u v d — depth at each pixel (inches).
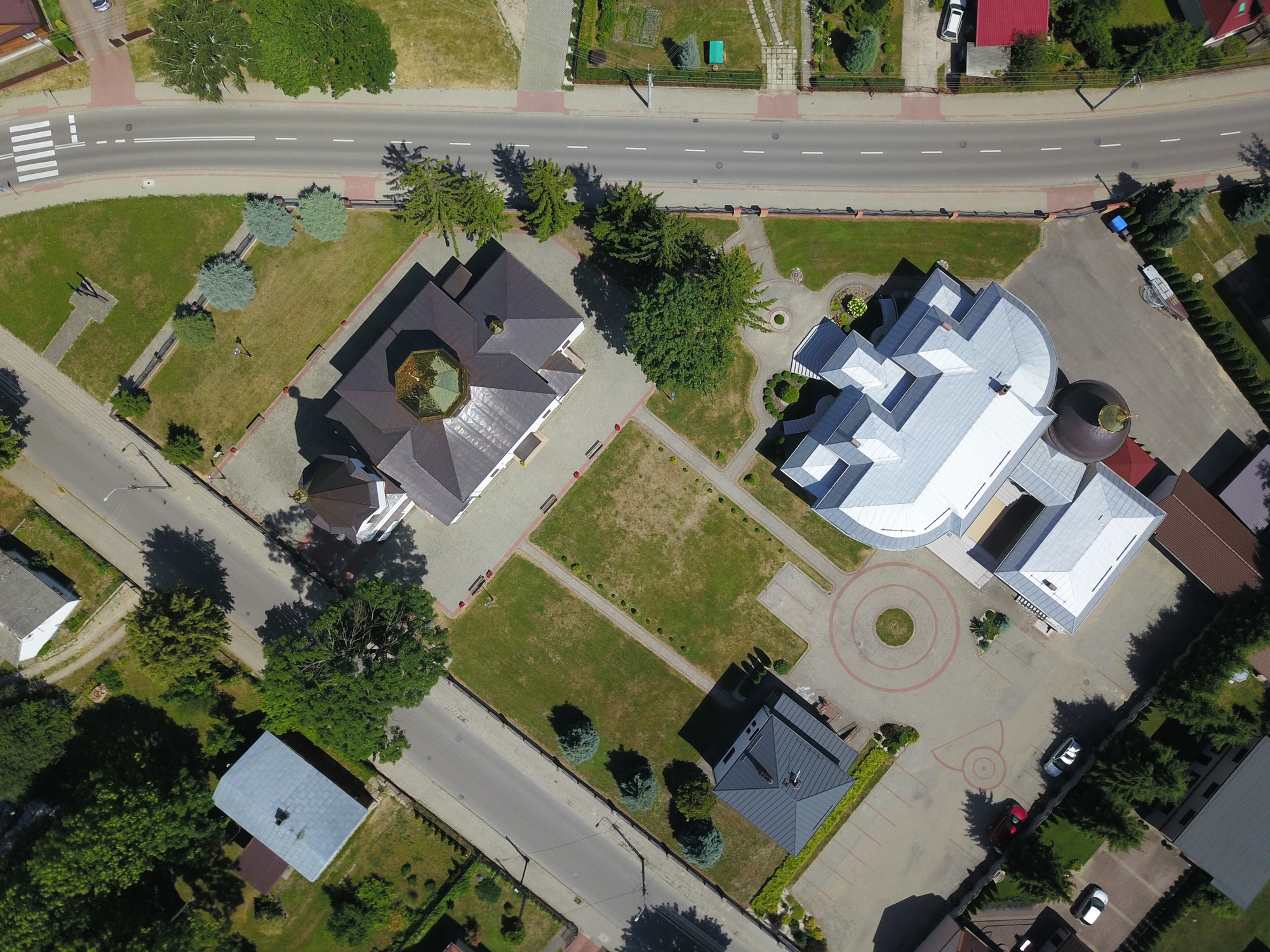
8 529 3289.9
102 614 3282.5
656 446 3267.7
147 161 3312.0
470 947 3198.8
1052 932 3203.7
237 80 3203.7
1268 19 3132.4
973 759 3255.4
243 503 3297.2
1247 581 3073.3
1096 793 3157.0
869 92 3250.5
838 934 3248.0
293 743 3213.6
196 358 3297.2
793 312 3262.8
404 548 3277.6
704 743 3250.5
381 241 3282.5
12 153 3326.8
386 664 2810.0
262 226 3169.3
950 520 3019.2
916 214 3243.1
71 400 3312.0
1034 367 2984.7
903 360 3011.8
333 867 3221.0
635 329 2881.4
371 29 3085.6
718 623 3267.7
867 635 3257.9
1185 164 3206.2
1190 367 3203.7
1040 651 3248.0
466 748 3270.2
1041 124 3235.7
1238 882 2989.7
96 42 3314.5
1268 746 3031.5
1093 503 3046.3
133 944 2817.4
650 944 3243.1
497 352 3004.4
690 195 3282.5
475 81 3282.5
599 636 3270.2
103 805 2886.3
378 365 3031.5
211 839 3169.3
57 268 3312.0
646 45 3265.3
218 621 3100.4
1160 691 3137.3
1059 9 3179.1
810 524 3262.8
